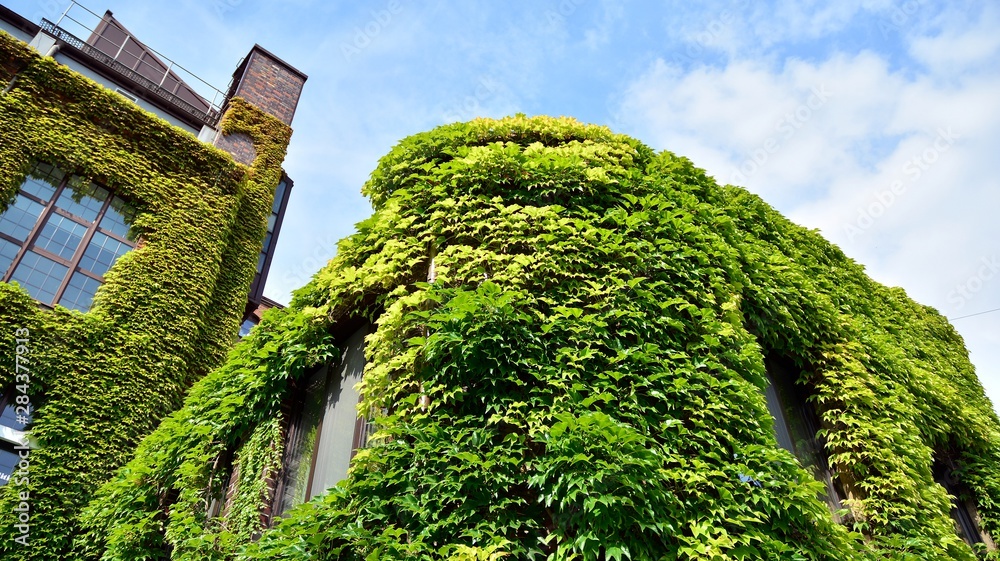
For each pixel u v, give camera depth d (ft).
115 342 39.17
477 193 23.06
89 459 34.71
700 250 22.85
